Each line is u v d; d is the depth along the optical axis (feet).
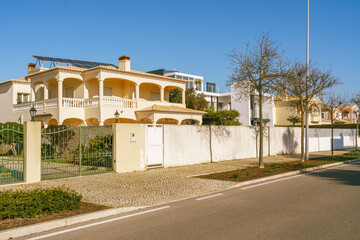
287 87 58.44
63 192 25.64
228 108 162.61
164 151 50.80
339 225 19.81
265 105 151.74
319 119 159.02
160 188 34.01
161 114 84.23
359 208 24.36
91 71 81.66
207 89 168.35
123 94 92.73
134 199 28.58
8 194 24.11
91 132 47.57
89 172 43.34
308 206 25.21
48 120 81.92
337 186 35.17
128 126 45.80
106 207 25.14
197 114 93.66
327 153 86.94
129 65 91.86
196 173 45.09
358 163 64.03
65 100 79.46
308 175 45.42
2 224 20.29
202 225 20.35
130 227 20.40
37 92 97.81
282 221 20.88
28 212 21.76
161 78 94.07
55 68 78.59
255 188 34.63
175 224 20.77
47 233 19.51
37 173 37.11
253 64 49.70
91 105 81.30
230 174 44.04
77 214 22.80
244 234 18.28
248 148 69.00
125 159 45.32
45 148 41.60
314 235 17.89
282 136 80.48
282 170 48.70
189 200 28.73
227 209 24.75
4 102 101.55
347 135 113.91
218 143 61.31
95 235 18.88
